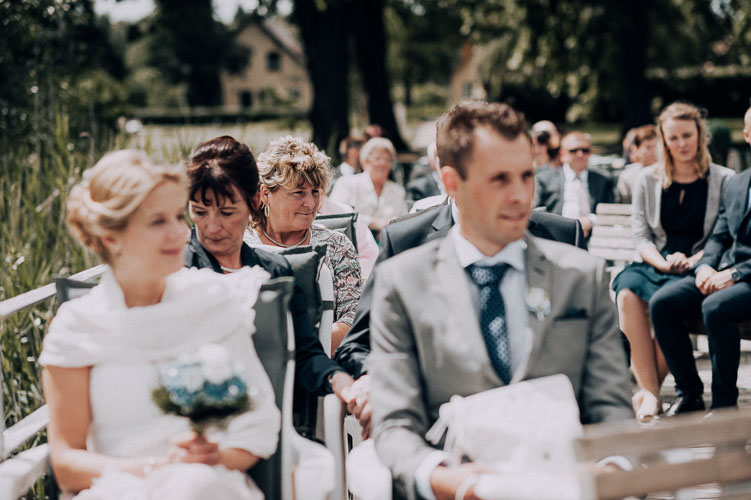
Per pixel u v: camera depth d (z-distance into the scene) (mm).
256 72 82688
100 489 2100
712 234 4438
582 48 26828
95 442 2250
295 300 2840
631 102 25391
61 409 2219
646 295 4508
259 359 2463
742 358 5664
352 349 2889
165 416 2223
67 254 4996
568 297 2225
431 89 75562
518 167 2127
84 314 2225
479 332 2182
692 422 1688
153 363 2232
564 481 1841
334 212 5059
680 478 1707
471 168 2146
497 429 2023
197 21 22750
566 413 2033
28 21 8578
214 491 2104
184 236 2223
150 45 70375
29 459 2434
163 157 6434
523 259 2260
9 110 7969
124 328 2205
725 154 10406
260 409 2309
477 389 2174
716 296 4102
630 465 2016
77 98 9367
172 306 2234
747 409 1790
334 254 3818
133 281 2234
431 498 2059
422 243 3004
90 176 2195
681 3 27219
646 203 4691
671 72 31859
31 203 5348
